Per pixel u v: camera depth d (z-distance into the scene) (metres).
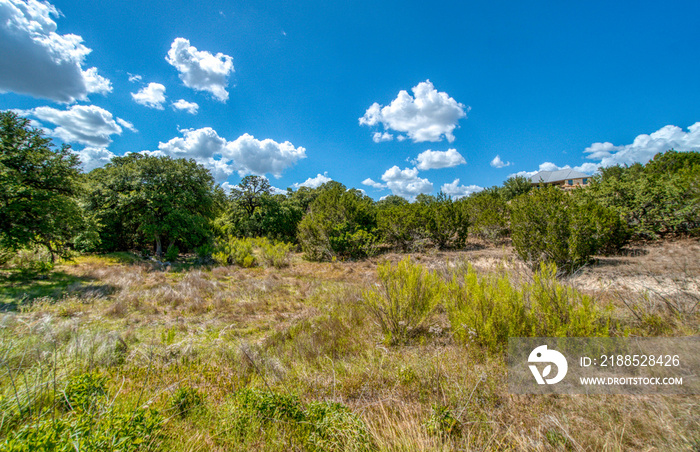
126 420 2.06
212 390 3.39
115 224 18.25
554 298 4.09
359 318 5.94
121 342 4.68
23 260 11.14
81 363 3.89
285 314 6.76
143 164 18.03
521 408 2.72
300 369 3.94
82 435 1.84
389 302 5.12
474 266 8.83
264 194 27.53
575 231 7.64
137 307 7.09
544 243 8.05
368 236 15.83
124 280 9.75
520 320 3.93
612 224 8.94
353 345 4.68
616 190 11.72
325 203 18.42
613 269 7.41
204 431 2.53
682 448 2.04
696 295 4.91
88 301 7.37
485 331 3.85
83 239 11.87
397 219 15.98
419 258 12.58
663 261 7.66
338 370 3.85
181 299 7.84
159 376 3.70
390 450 2.15
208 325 5.98
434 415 2.48
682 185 10.16
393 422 2.51
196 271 12.52
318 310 6.88
